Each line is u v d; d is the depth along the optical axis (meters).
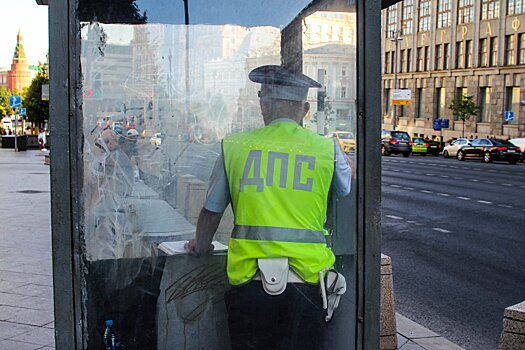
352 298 2.79
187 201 2.89
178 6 2.86
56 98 2.49
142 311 2.81
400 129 71.94
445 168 32.12
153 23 2.83
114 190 2.74
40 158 33.19
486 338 5.65
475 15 60.53
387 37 74.50
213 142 2.92
